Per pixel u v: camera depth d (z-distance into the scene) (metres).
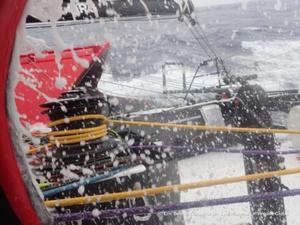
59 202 1.40
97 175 2.04
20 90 2.58
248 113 3.43
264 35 20.31
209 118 4.78
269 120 3.43
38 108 2.60
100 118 2.18
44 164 2.06
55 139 2.08
